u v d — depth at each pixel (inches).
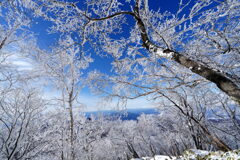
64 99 318.0
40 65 252.2
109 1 106.5
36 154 233.1
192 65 68.3
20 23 190.1
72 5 86.6
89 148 376.5
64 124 311.4
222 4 93.7
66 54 285.3
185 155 208.4
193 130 266.7
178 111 274.1
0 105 200.2
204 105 230.5
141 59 134.4
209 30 102.0
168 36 123.8
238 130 231.8
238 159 118.0
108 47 124.2
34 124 228.5
